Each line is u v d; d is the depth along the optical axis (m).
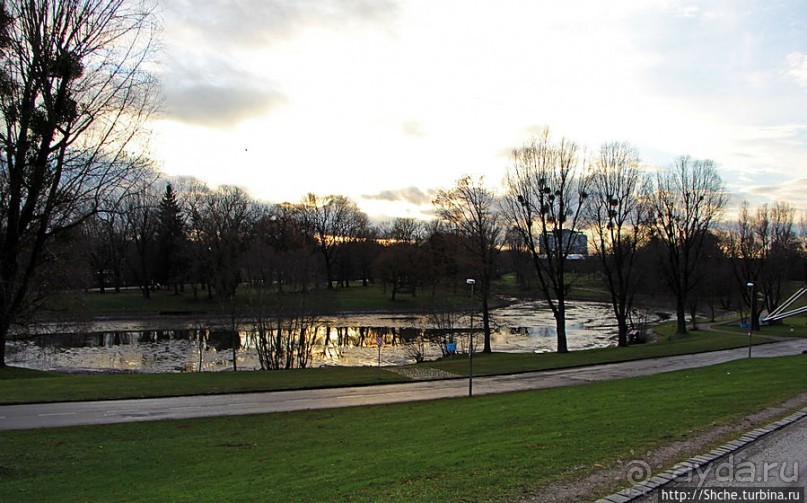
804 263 91.44
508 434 13.94
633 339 58.31
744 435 12.12
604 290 116.94
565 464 10.30
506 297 103.56
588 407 17.62
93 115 28.08
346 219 114.62
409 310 87.94
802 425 13.33
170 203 87.69
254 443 15.61
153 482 11.97
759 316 67.19
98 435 16.75
